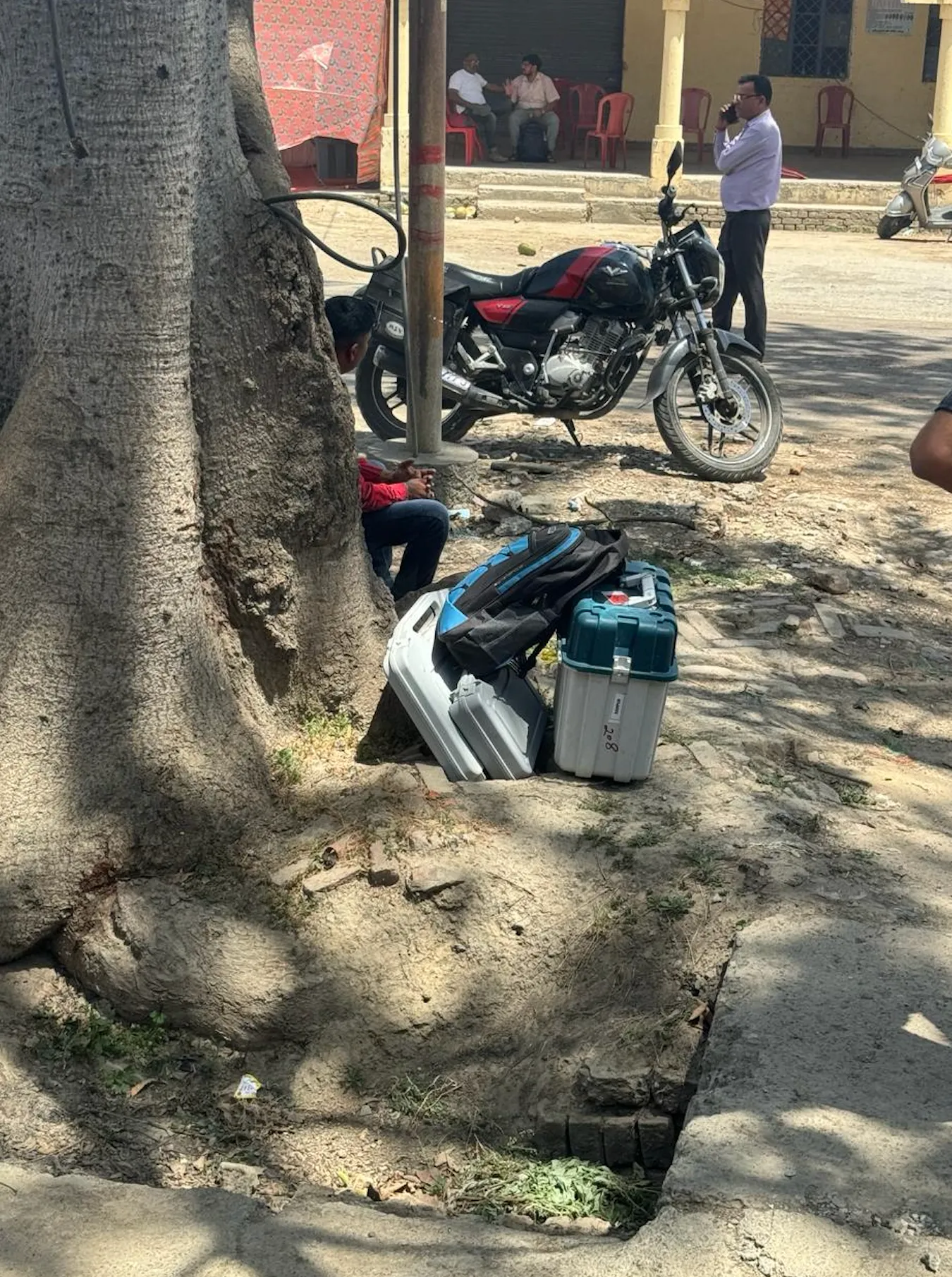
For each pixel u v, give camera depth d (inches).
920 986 135.0
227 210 168.4
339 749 183.2
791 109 994.1
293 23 724.7
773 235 803.4
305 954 151.9
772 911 148.6
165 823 160.9
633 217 807.7
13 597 159.2
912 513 318.3
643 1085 134.5
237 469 172.9
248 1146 138.5
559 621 181.8
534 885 155.7
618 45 983.0
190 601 166.2
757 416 398.0
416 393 306.3
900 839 169.0
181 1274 106.1
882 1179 110.5
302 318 174.1
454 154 910.4
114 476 159.3
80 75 152.9
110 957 152.6
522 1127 138.6
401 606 203.6
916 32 977.5
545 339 316.5
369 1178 134.6
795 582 269.3
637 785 175.2
